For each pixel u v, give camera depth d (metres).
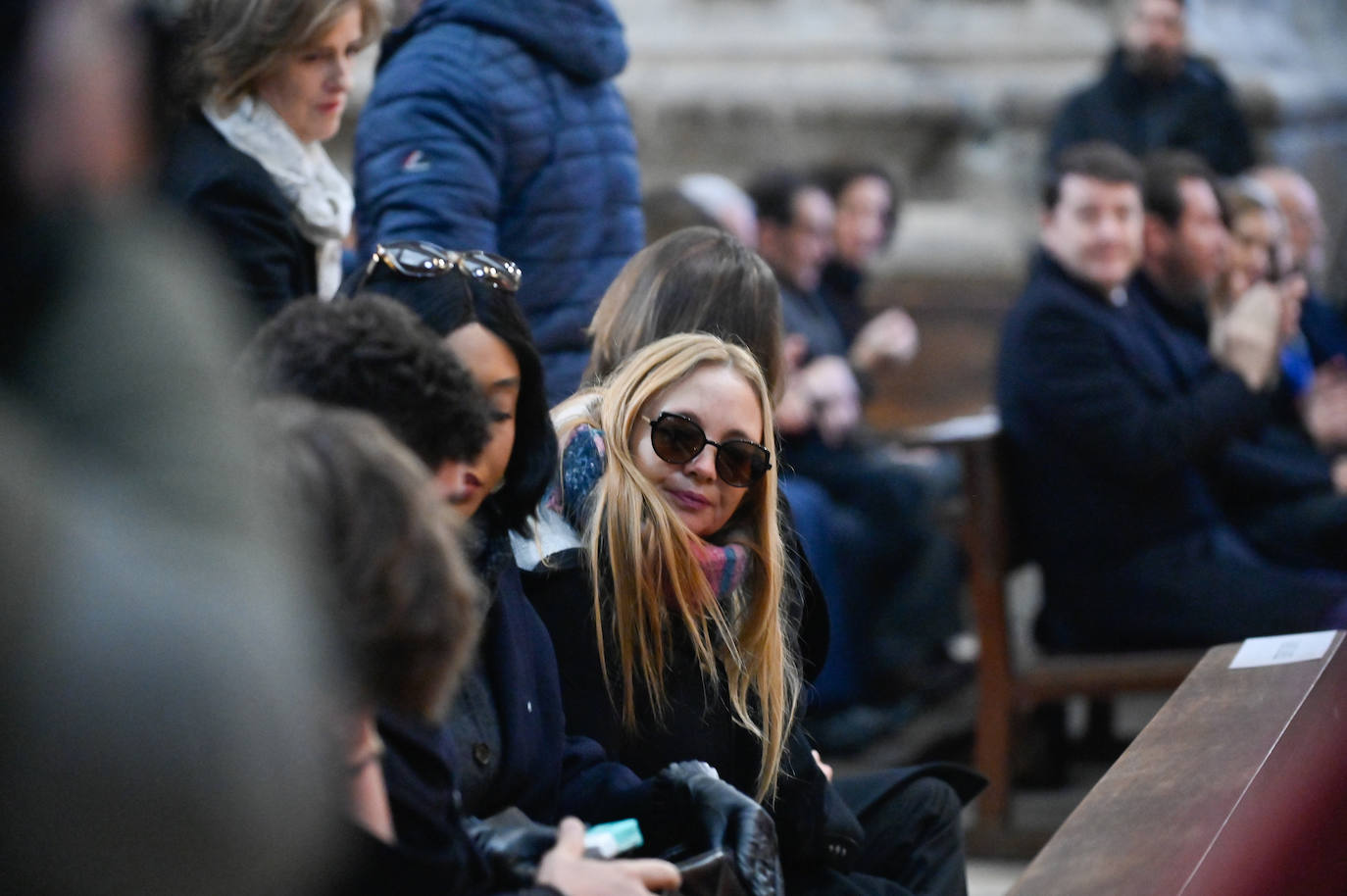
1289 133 28.11
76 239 3.07
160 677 2.96
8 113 3.01
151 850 2.94
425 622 4.34
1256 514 15.83
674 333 8.28
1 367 3.04
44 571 2.95
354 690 4.32
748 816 6.39
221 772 2.99
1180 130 20.67
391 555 4.29
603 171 10.23
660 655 7.34
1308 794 7.52
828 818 7.80
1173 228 15.27
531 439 6.72
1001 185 27.53
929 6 28.28
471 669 6.54
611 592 7.39
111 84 3.10
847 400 17.58
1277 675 8.57
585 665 7.32
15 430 3.02
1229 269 15.34
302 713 3.14
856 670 16.59
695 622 7.37
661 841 6.67
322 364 5.33
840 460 17.42
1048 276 14.69
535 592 7.36
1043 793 15.54
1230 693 8.52
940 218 27.16
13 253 3.05
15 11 2.99
